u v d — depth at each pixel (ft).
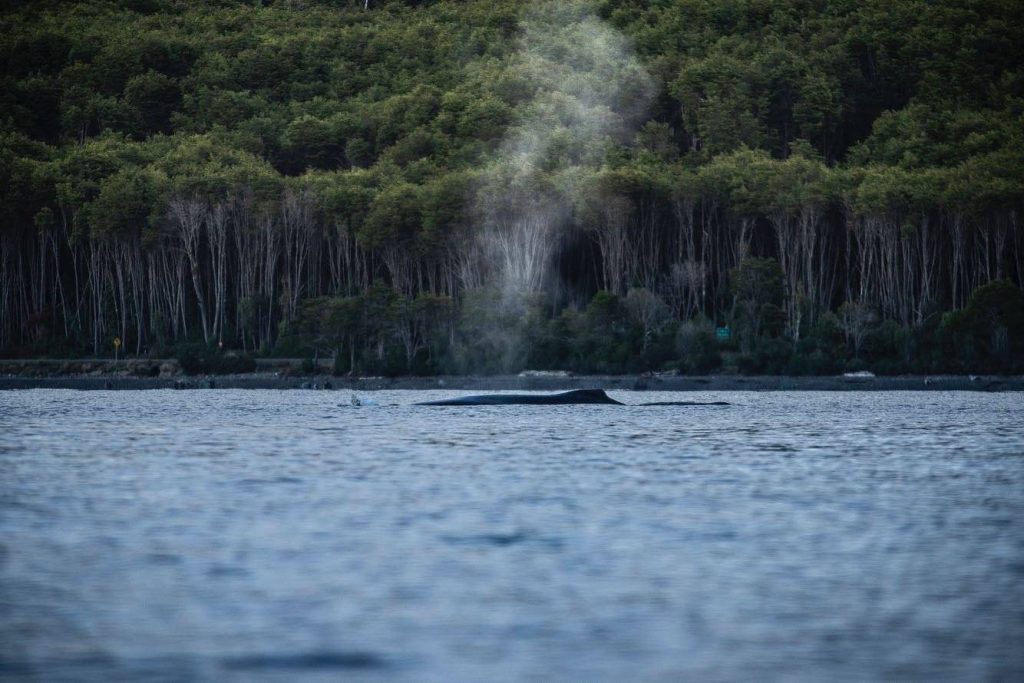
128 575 396.78
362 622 344.49
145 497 557.74
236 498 554.87
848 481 617.21
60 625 341.41
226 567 408.26
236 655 315.58
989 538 459.32
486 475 641.40
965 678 299.38
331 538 456.86
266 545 443.73
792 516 507.30
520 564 413.39
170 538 456.86
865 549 439.22
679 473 650.84
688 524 487.61
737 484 604.08
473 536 461.37
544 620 346.74
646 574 400.06
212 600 366.63
